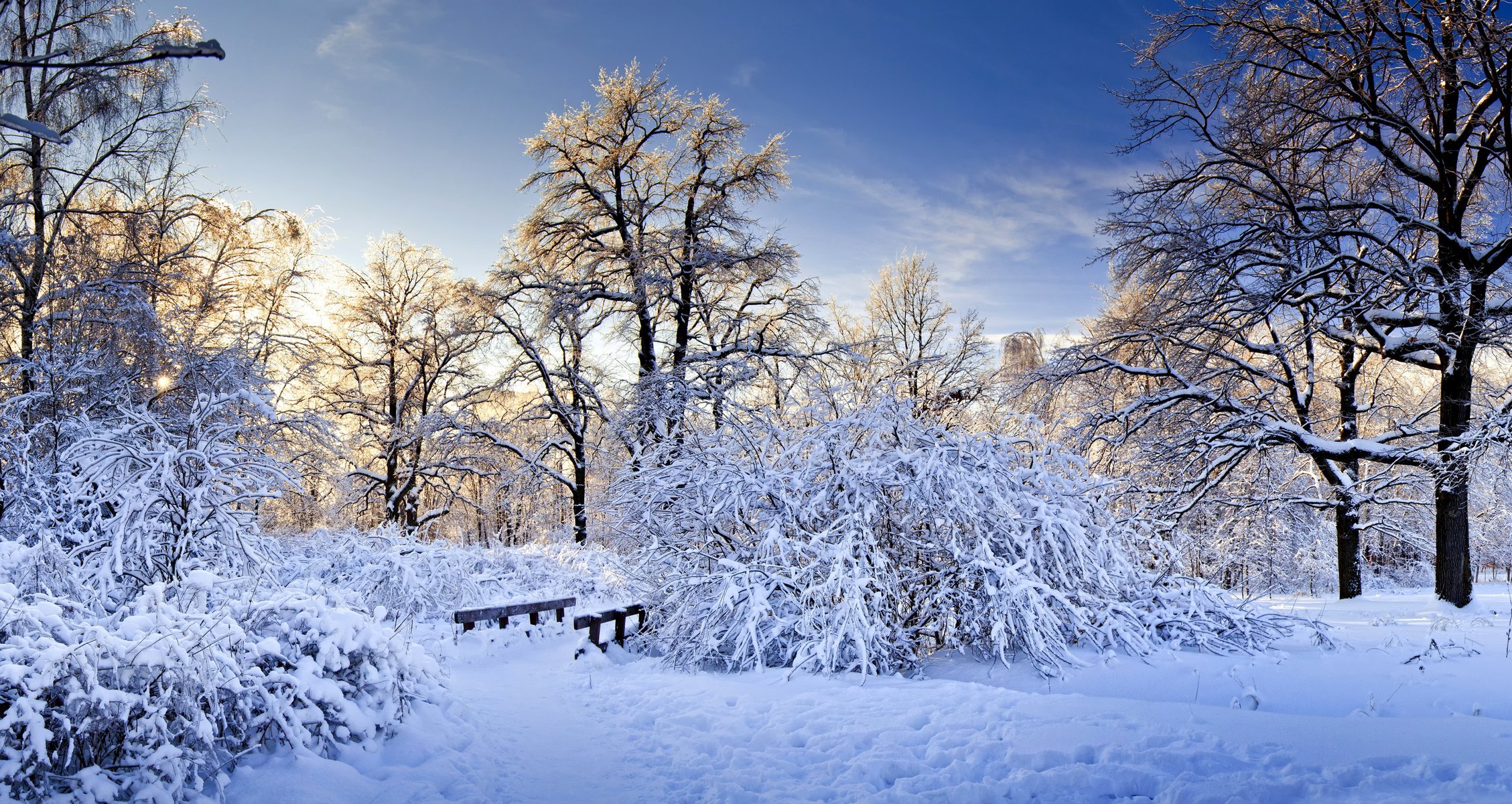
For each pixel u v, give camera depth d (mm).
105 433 5996
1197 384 16719
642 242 19516
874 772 4887
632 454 17969
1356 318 14148
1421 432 14359
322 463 16516
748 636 8164
